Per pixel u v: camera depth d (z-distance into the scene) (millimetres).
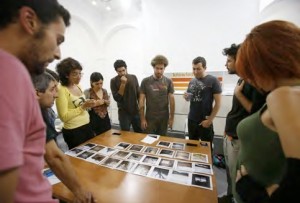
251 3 3303
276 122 465
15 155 324
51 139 944
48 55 455
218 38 3633
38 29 412
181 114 3689
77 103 1849
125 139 1861
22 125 352
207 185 1080
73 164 1350
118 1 4289
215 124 3355
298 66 497
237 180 750
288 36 510
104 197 997
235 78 3639
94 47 4969
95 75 2371
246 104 1408
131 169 1271
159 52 4145
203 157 1440
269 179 610
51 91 1064
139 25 4539
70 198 998
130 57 4824
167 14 3926
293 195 420
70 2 4133
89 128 2012
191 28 3799
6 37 387
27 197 425
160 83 2564
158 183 1106
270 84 555
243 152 749
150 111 2602
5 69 341
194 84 2516
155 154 1500
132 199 976
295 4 3014
